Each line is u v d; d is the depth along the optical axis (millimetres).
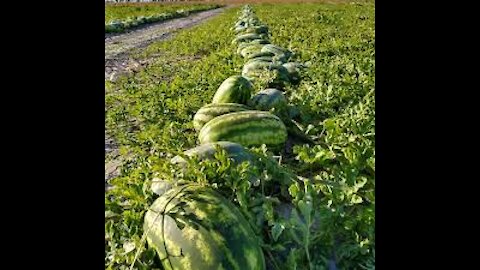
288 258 1054
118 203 1133
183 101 2373
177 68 3883
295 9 12250
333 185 1264
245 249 903
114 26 8109
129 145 1973
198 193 975
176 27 9391
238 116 1572
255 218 1123
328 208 1150
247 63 3082
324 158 1478
